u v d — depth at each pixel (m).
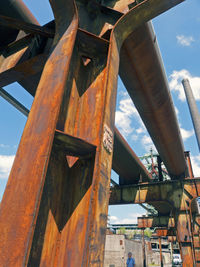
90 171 1.81
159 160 16.34
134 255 25.98
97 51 2.51
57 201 1.80
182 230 12.66
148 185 14.79
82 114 2.20
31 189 1.39
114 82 2.29
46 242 1.61
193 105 14.39
